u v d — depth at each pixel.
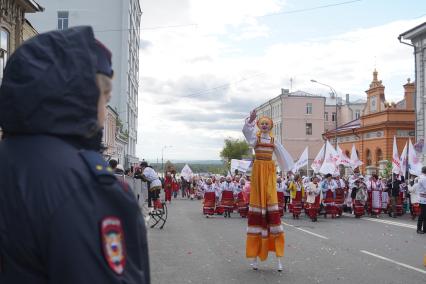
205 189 22.95
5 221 1.53
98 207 1.51
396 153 25.27
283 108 72.12
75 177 1.53
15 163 1.58
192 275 8.89
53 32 1.68
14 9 17.00
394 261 10.50
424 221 16.09
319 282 8.34
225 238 14.37
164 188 35.12
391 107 42.09
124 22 52.12
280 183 23.70
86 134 1.67
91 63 1.67
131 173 19.42
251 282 8.33
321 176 28.20
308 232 16.33
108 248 1.49
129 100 57.88
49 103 1.60
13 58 1.64
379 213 23.69
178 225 18.41
